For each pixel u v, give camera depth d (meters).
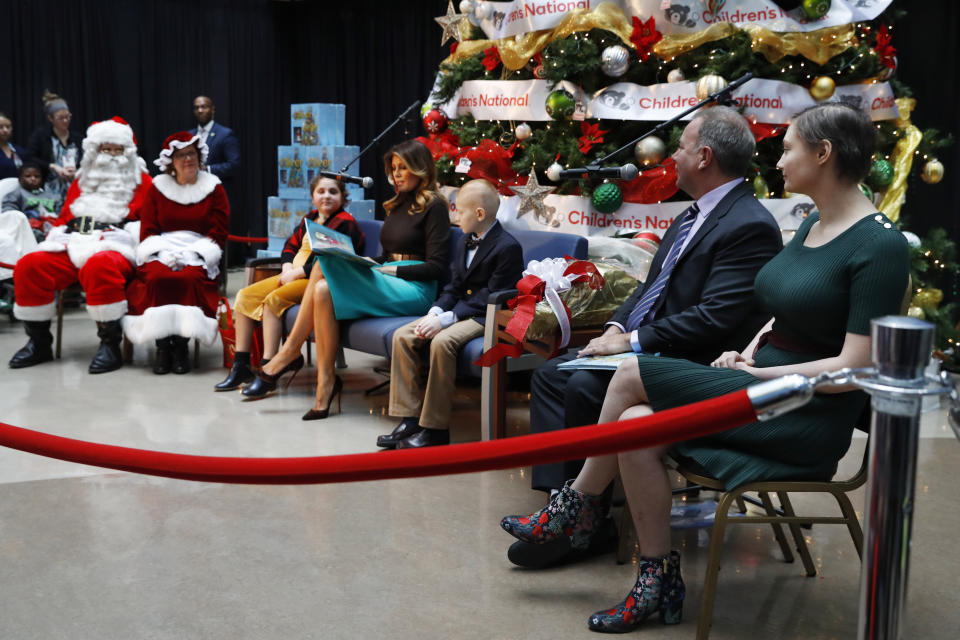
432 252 4.31
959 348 5.02
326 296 4.19
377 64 10.60
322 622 2.35
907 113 4.75
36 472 3.53
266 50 10.78
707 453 2.24
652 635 2.28
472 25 5.28
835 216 2.25
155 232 5.41
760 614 2.39
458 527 3.01
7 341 6.11
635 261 3.98
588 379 2.76
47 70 9.13
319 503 3.22
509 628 2.32
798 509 3.18
